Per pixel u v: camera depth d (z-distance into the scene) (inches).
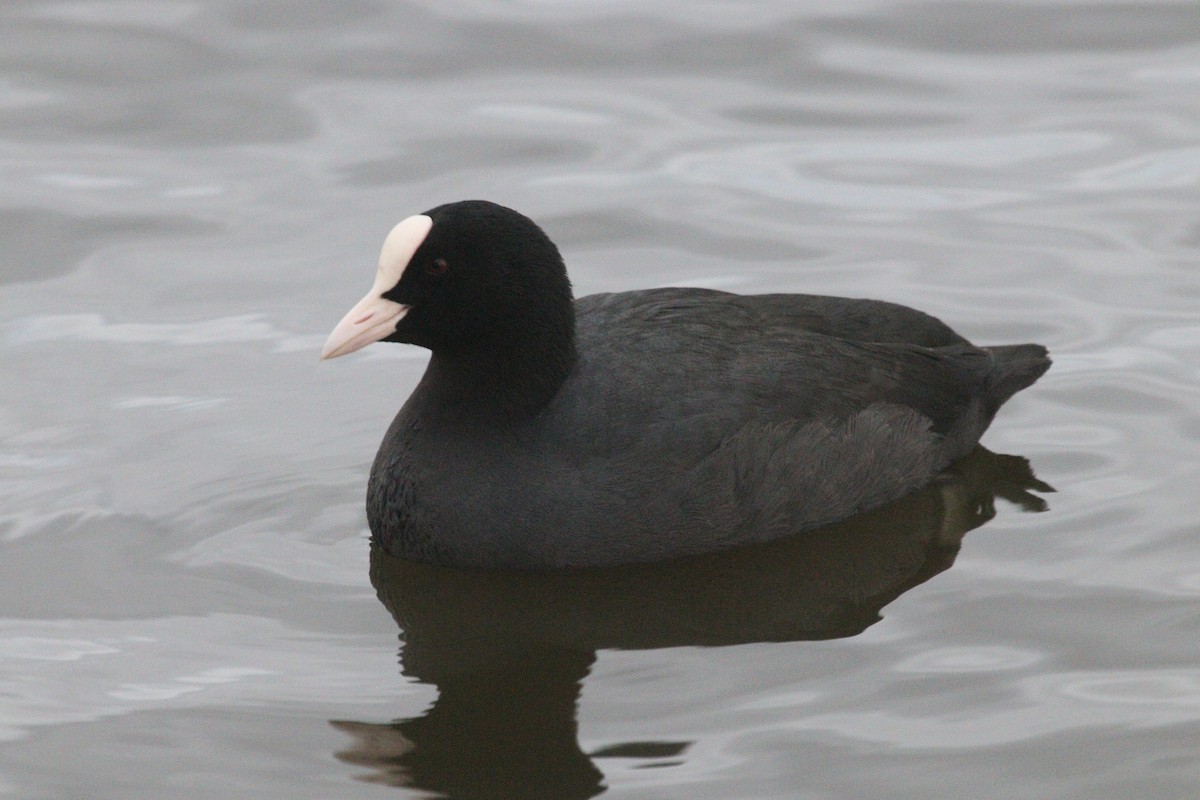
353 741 424.5
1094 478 551.5
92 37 858.1
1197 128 768.3
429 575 510.3
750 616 484.7
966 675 447.5
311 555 519.5
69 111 798.5
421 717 435.2
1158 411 587.8
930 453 553.9
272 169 758.5
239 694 444.8
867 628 474.6
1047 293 660.7
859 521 539.2
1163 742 414.9
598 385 512.7
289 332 652.7
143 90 813.9
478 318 502.6
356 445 580.7
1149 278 668.1
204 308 668.1
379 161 761.6
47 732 428.1
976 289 665.0
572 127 786.2
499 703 441.4
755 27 868.6
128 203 735.1
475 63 837.8
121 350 640.4
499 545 503.5
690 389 515.5
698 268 684.1
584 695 445.1
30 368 627.5
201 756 418.0
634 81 823.7
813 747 417.1
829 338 547.2
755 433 513.7
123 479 558.6
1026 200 725.9
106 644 469.4
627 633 477.7
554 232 708.7
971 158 758.5
